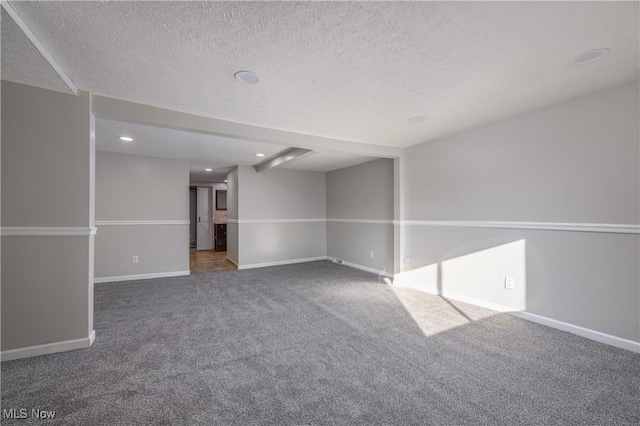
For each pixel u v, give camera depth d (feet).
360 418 4.93
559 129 8.45
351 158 16.44
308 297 12.23
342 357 7.05
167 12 4.58
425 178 12.84
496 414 5.00
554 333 8.26
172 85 7.19
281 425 4.78
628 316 7.25
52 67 6.03
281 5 4.45
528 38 5.32
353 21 4.83
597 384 5.84
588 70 6.55
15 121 6.95
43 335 7.15
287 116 9.42
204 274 17.19
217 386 5.87
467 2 4.37
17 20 4.60
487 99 8.15
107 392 5.66
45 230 7.13
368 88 7.41
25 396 5.52
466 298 11.21
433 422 4.82
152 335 8.38
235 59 6.02
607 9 4.55
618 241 7.41
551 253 8.70
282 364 6.73
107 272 15.34
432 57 5.97
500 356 7.00
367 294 12.64
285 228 20.83
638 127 7.04
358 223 18.88
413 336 8.22
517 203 9.48
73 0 4.28
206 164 19.27
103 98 7.78
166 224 16.81
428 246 12.76
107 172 15.40
